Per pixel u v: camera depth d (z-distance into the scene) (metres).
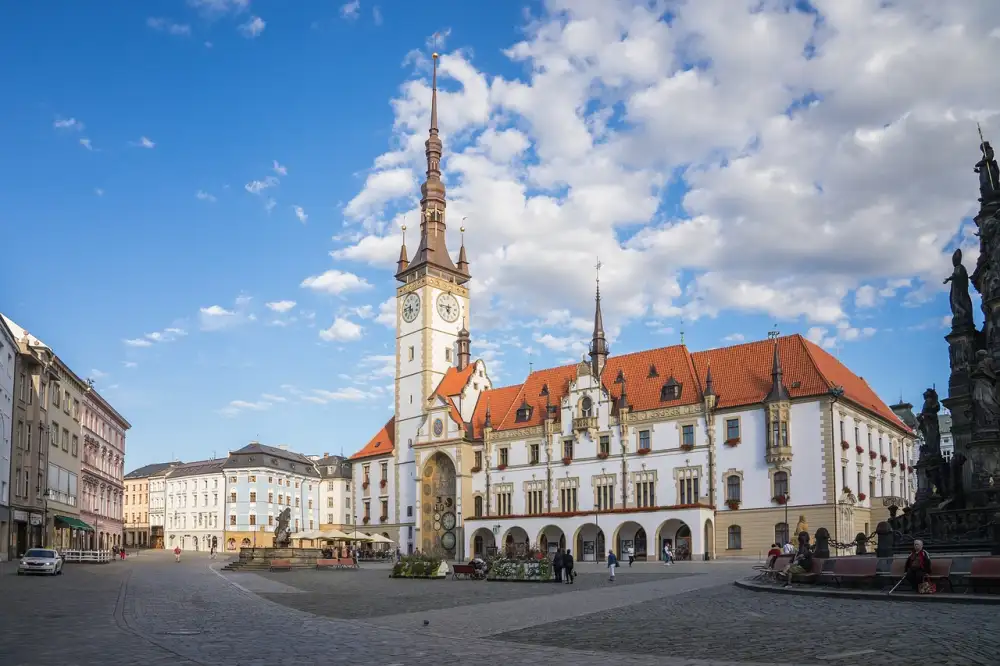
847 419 85.94
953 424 46.19
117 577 57.62
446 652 20.02
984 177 45.12
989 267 44.09
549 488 102.75
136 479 199.50
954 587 28.83
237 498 177.12
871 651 18.55
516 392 114.81
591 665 17.84
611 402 98.75
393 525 122.25
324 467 198.75
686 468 91.06
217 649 20.30
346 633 24.05
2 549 80.25
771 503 84.12
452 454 112.00
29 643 21.28
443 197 130.00
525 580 54.44
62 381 102.12
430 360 122.19
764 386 88.00
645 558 89.19
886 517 87.19
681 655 19.19
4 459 80.50
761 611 28.02
